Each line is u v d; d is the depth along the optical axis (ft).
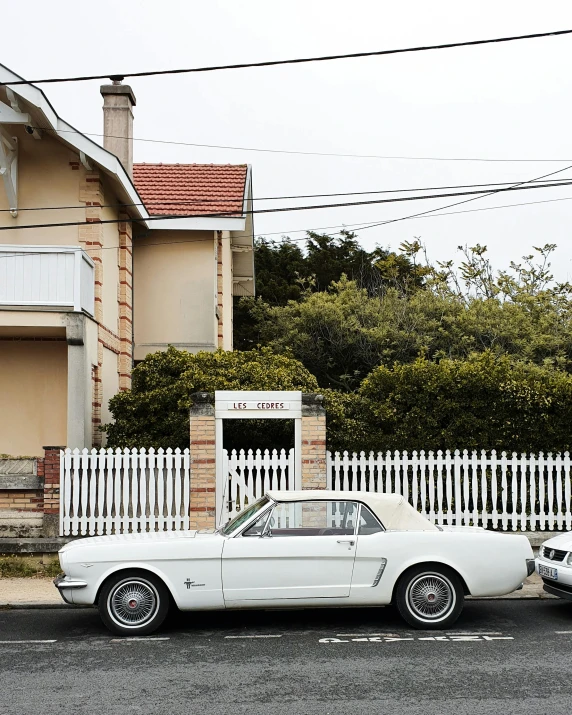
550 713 19.21
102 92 60.75
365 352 83.66
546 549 31.53
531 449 43.47
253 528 28.09
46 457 39.81
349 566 27.76
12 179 50.83
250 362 49.57
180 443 46.21
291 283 112.88
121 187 53.83
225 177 70.08
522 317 83.20
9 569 38.70
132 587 27.66
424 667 23.29
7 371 52.90
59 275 46.57
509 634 27.48
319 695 20.66
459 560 28.02
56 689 21.34
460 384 43.93
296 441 40.50
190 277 65.00
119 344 58.90
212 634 27.68
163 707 19.75
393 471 43.09
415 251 103.40
